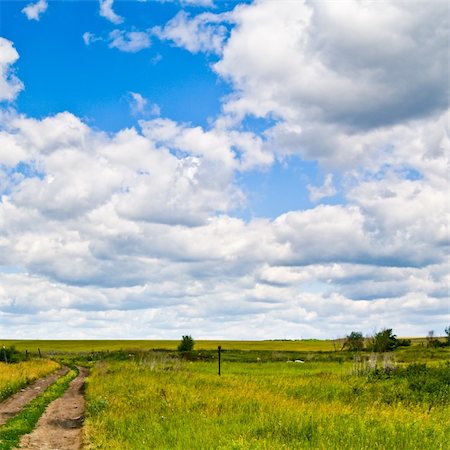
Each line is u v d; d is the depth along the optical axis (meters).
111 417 23.83
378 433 17.58
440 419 20.95
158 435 19.27
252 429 19.27
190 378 40.97
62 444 20.55
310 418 19.94
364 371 37.97
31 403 32.16
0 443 20.14
